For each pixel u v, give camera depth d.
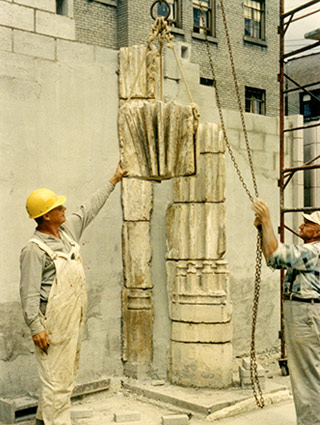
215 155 5.69
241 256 6.97
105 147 5.67
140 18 14.56
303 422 4.12
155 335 5.80
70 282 4.12
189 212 5.68
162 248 5.89
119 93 5.77
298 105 19.02
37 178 5.20
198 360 5.57
